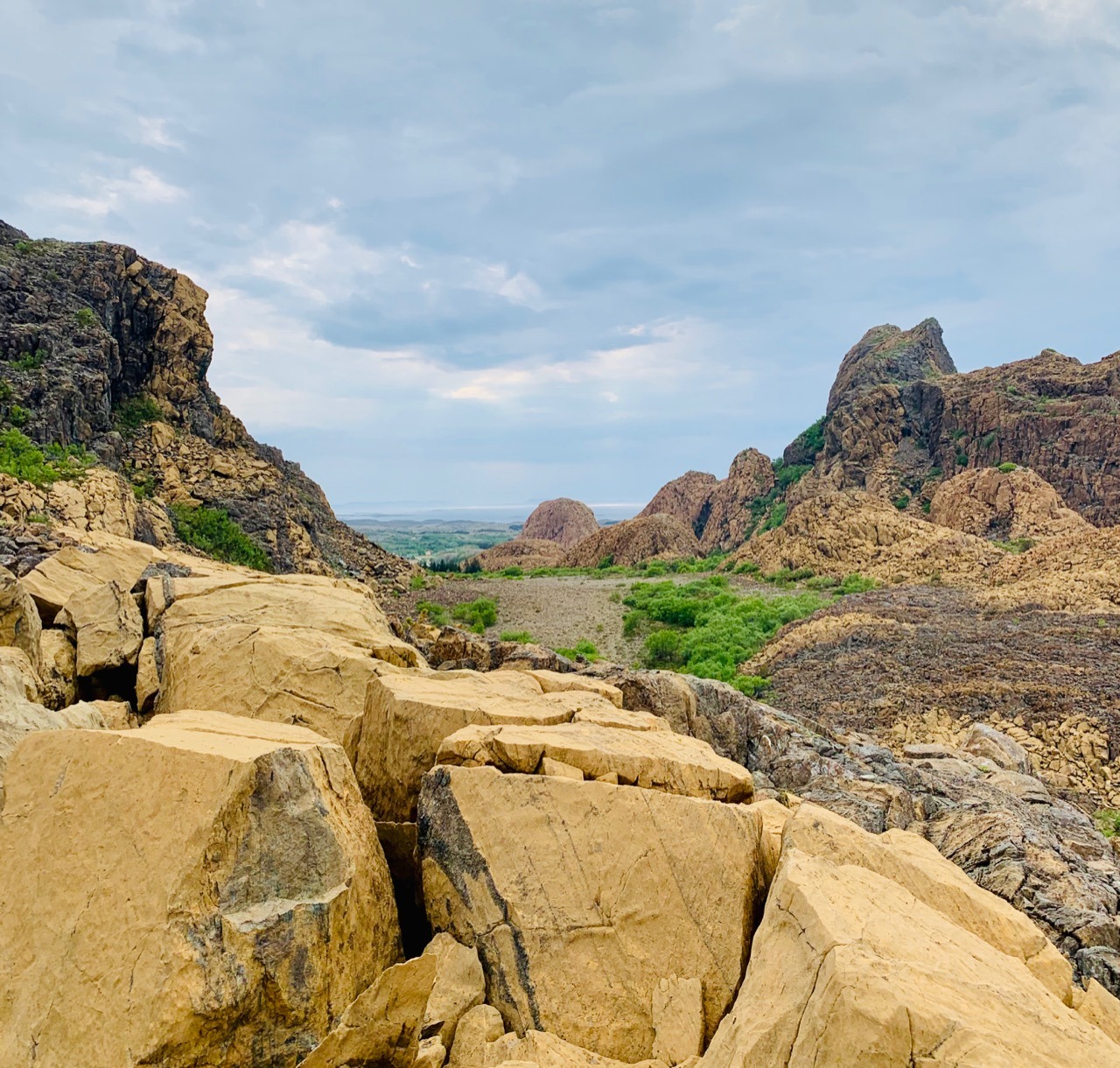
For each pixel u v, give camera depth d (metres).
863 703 23.88
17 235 47.19
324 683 10.17
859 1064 3.92
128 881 4.77
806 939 4.83
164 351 49.84
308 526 55.22
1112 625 31.12
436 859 6.37
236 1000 4.43
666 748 7.43
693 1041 5.26
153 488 43.34
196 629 12.15
